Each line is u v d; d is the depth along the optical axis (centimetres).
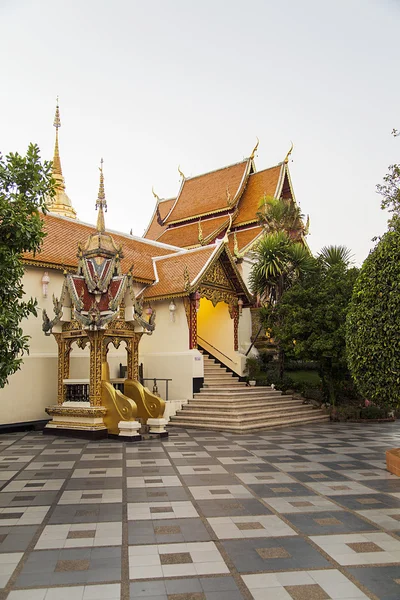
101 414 1476
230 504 771
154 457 1179
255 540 608
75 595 464
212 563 538
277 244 2364
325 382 2177
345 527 660
